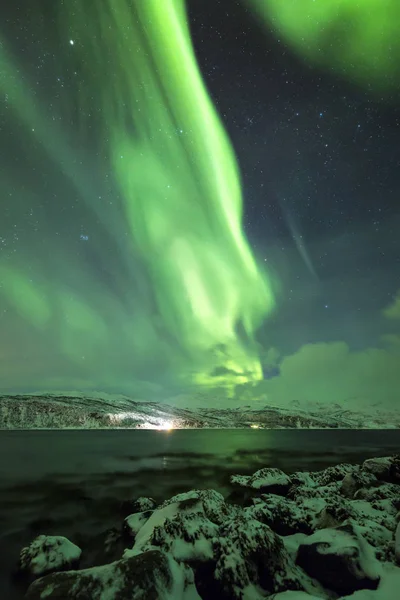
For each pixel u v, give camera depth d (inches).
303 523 492.4
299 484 881.5
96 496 943.0
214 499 592.1
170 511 517.3
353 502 579.8
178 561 344.2
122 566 300.2
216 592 333.1
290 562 362.0
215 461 1795.0
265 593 327.9
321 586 336.8
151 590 283.7
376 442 3646.7
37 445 3196.4
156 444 3371.1
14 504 859.4
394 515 519.2
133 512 748.0
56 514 763.4
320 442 3681.1
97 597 273.0
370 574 325.7
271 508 516.1
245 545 361.7
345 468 959.6
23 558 445.4
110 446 3065.9
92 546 553.9
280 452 2343.8
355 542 358.6
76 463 1738.4
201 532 402.6
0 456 2135.8
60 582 287.6
